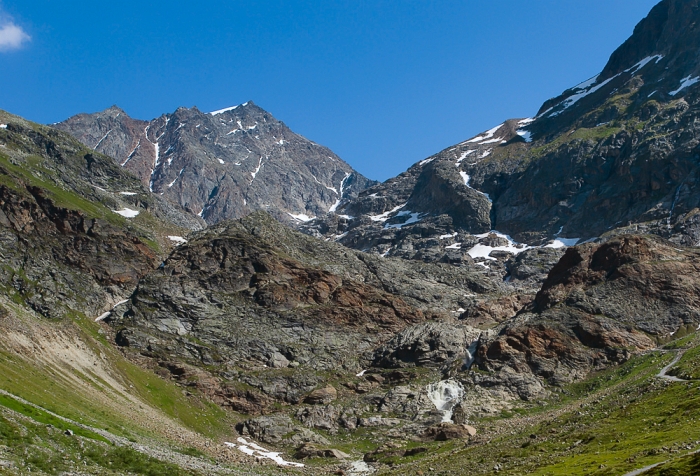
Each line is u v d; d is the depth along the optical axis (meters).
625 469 69.44
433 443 128.50
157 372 152.75
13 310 136.50
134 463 83.06
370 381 160.62
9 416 78.88
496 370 151.88
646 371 134.50
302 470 117.88
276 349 167.75
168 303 172.88
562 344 154.50
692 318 156.00
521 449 100.62
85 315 165.75
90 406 109.38
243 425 141.38
